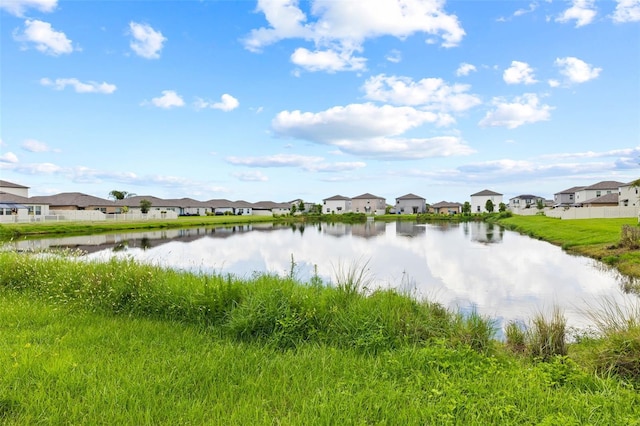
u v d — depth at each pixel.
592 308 8.39
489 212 82.50
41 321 5.61
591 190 67.50
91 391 3.35
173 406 3.17
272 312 5.13
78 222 45.22
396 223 61.53
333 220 73.00
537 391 3.41
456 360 4.14
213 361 4.04
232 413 3.09
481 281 12.03
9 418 2.98
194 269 11.95
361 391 3.44
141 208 73.12
